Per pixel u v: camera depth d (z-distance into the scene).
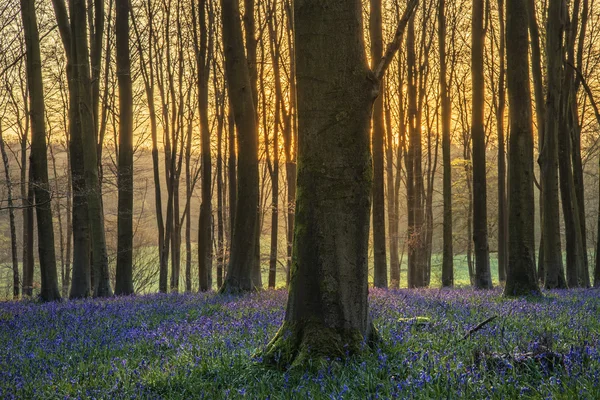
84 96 19.28
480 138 20.03
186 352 7.05
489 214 48.56
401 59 31.30
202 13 21.95
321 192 6.53
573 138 24.05
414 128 31.38
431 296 14.45
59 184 18.67
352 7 6.55
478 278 19.89
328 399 4.89
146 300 15.60
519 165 14.94
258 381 5.77
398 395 4.76
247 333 8.38
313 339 6.32
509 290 14.82
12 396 5.77
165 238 28.61
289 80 28.89
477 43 20.16
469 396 4.67
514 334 7.23
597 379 4.70
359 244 6.56
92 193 19.34
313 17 6.55
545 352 5.69
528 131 15.04
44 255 17.78
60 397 5.78
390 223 37.12
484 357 5.71
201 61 22.28
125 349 7.89
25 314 12.66
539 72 20.91
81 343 8.38
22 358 7.45
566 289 17.81
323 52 6.52
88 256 19.75
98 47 21.55
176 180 32.31
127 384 5.87
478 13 20.19
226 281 16.91
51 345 8.43
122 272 21.33
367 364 5.78
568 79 21.14
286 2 26.78
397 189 37.47
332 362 5.91
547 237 19.30
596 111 17.02
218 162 29.55
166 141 32.03
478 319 9.23
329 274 6.47
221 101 29.31
